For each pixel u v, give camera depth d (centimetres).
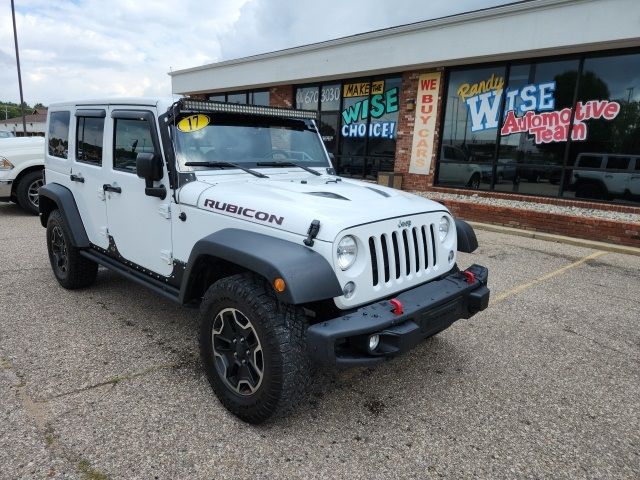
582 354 376
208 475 229
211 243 270
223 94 1770
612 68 852
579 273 607
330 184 347
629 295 523
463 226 347
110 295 471
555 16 834
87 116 412
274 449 250
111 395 294
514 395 312
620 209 848
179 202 317
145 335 382
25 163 891
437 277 316
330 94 1360
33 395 292
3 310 427
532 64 947
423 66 1072
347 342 251
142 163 316
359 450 252
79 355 346
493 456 251
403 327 252
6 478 222
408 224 287
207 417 275
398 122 1181
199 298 315
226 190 301
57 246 486
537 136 959
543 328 425
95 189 409
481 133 1044
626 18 762
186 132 329
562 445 262
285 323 247
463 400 304
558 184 941
